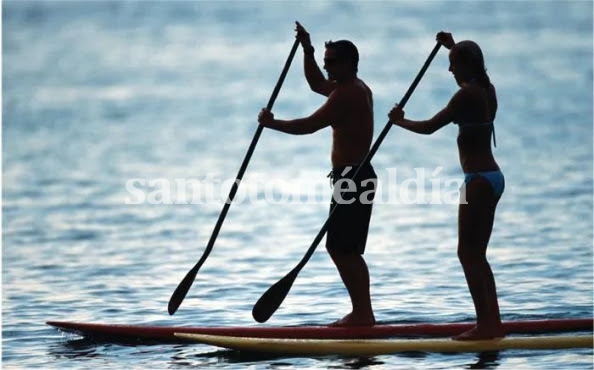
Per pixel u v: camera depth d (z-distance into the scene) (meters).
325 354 29.36
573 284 37.19
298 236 48.00
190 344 30.77
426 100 101.94
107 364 28.88
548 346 29.28
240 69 134.75
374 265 41.31
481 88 28.72
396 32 168.75
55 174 67.38
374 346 29.28
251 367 28.36
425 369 27.67
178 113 99.69
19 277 40.12
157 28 189.88
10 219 52.94
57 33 185.12
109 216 53.62
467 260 29.14
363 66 130.25
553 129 82.06
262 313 30.78
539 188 58.19
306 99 106.19
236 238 47.78
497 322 29.66
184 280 31.84
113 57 150.25
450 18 187.62
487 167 28.88
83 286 38.53
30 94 114.00
